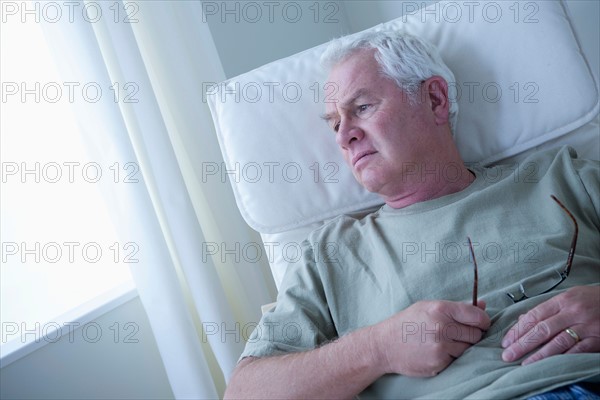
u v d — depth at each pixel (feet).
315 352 3.61
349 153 4.19
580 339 3.17
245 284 6.44
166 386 6.07
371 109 4.09
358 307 3.99
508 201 3.95
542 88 4.35
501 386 3.06
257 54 7.11
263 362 3.71
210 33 6.31
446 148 4.21
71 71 5.15
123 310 5.77
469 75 4.44
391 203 4.29
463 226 3.90
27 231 6.12
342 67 4.19
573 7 5.57
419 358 3.35
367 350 3.46
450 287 3.76
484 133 4.47
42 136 6.19
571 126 4.37
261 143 4.66
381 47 4.13
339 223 4.33
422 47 4.20
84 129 5.23
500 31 4.39
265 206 4.69
